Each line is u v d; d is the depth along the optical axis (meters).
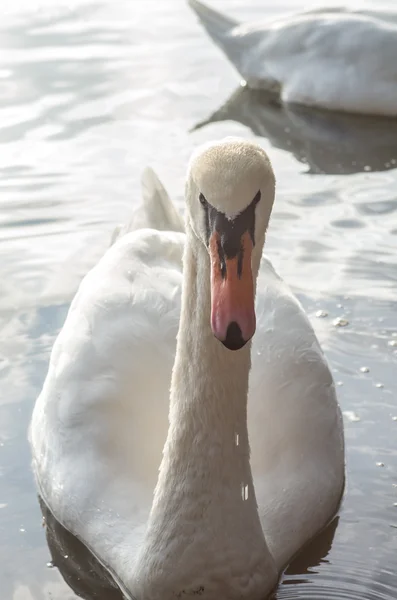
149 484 8.70
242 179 6.38
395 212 13.50
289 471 8.80
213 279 6.35
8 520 9.08
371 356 10.98
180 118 16.11
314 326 11.37
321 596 8.16
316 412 9.08
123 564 8.16
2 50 17.91
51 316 11.52
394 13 18.47
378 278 12.10
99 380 9.06
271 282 9.86
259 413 8.98
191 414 7.48
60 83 16.86
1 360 10.90
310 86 17.20
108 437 8.88
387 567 8.47
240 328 6.16
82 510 8.66
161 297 9.40
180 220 10.79
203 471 7.54
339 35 17.20
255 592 7.85
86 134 15.38
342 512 9.09
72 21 19.23
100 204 13.55
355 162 15.18
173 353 9.15
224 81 17.59
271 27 17.66
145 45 18.38
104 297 9.46
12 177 14.20
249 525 7.73
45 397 9.38
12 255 12.52
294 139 15.96
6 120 15.73
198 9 18.05
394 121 16.97
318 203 13.76
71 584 8.36
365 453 9.77
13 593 8.25
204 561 7.67
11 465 9.67
